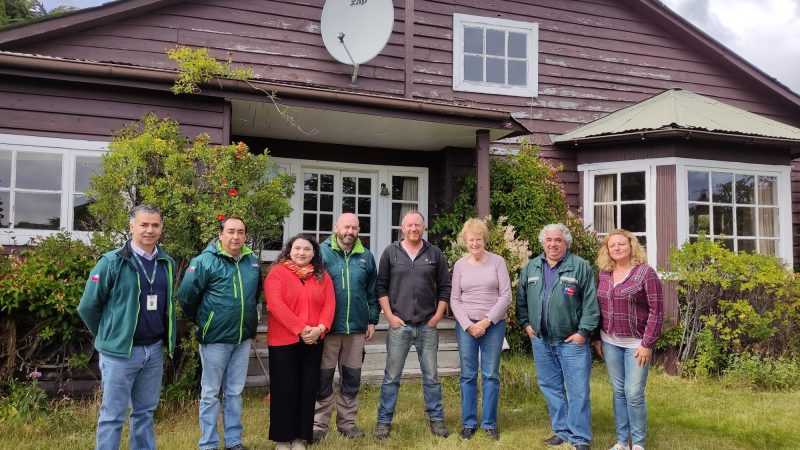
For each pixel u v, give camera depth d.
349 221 4.16
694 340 6.55
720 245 7.21
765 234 8.09
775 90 10.30
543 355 4.20
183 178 5.11
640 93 9.84
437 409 4.33
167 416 4.53
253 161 5.43
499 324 4.26
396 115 6.62
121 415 3.23
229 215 5.02
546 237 4.12
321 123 7.11
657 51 10.02
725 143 7.88
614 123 8.48
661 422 4.77
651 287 3.78
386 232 8.62
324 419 4.12
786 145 7.94
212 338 3.71
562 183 8.84
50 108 5.61
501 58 9.31
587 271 4.02
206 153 5.22
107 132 5.76
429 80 8.77
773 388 5.98
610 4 9.87
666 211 7.67
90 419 4.43
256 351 5.62
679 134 7.40
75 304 4.66
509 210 8.08
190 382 4.77
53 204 5.66
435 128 7.29
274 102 6.01
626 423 3.94
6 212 5.53
